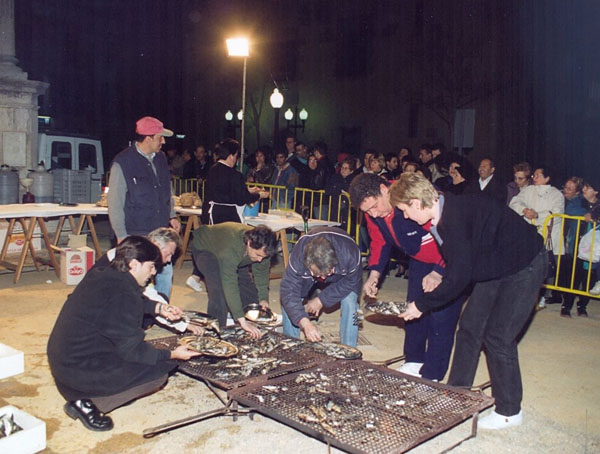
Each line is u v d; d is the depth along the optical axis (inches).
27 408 148.7
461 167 274.1
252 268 189.6
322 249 142.8
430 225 140.6
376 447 110.5
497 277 135.3
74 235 287.7
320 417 121.8
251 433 139.3
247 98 936.9
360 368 150.0
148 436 127.2
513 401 142.4
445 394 135.6
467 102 717.9
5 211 273.3
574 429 146.6
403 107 791.7
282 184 389.1
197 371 144.7
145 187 206.1
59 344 133.7
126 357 132.3
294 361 153.3
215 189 256.1
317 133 883.4
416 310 140.2
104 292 131.3
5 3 375.9
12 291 264.4
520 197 279.1
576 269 253.3
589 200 262.8
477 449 134.6
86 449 129.5
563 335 226.4
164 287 211.2
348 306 169.5
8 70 376.5
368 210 154.2
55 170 417.7
